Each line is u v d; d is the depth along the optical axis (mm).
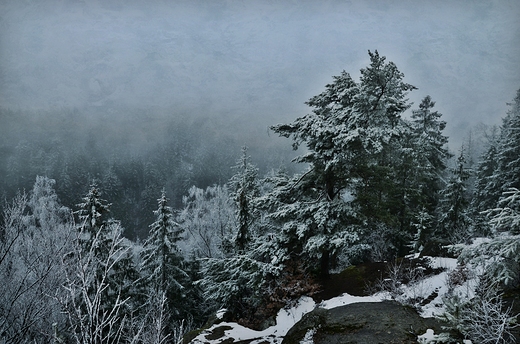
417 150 23406
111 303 15219
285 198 15266
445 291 10664
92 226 15625
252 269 12969
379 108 14070
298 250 15008
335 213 13492
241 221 15219
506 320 6059
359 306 9461
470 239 15391
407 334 7723
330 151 12953
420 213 19016
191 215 40938
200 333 12891
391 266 14211
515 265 7223
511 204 6918
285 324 12555
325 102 14789
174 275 20109
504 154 26766
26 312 5066
